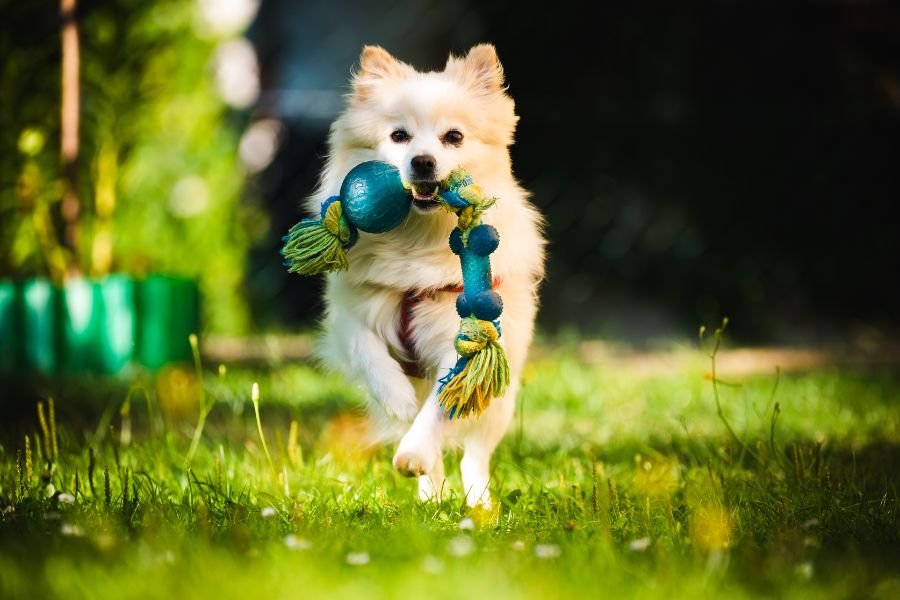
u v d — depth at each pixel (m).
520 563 3.51
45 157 10.07
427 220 4.97
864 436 6.66
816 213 13.38
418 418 4.82
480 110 5.33
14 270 9.98
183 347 9.21
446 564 3.51
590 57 13.30
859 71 13.59
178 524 3.99
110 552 3.49
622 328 12.85
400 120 5.21
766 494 4.70
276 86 12.95
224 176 11.49
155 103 10.69
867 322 13.29
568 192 13.07
